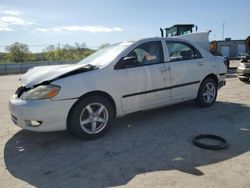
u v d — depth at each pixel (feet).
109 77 12.99
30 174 9.61
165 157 10.60
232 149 11.23
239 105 19.15
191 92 17.07
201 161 10.14
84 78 12.31
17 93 12.74
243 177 8.82
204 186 8.31
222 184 8.40
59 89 11.60
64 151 11.57
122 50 14.07
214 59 18.67
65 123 12.03
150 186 8.44
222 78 19.25
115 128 14.52
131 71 13.78
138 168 9.73
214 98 18.97
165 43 15.80
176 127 14.40
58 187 8.64
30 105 11.47
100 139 12.88
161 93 15.16
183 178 8.86
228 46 86.48
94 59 15.07
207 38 38.81
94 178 9.13
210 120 15.53
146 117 16.43
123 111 13.83
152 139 12.69
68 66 14.28
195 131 13.69
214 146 11.18
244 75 30.04
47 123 11.61
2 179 9.30
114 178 9.07
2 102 23.86
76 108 12.17
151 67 14.61
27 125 11.87
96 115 12.90
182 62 16.34
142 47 14.73
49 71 13.23
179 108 18.38
